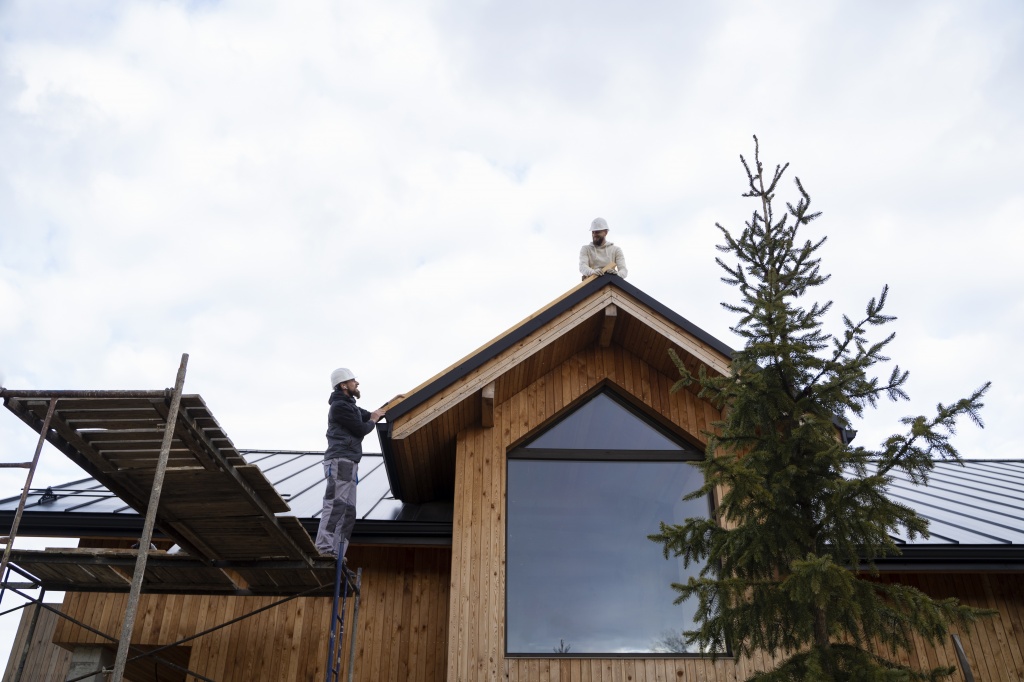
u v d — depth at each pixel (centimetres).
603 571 973
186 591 934
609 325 1080
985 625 988
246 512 745
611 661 909
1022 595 1005
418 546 1035
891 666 640
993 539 976
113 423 610
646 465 1053
